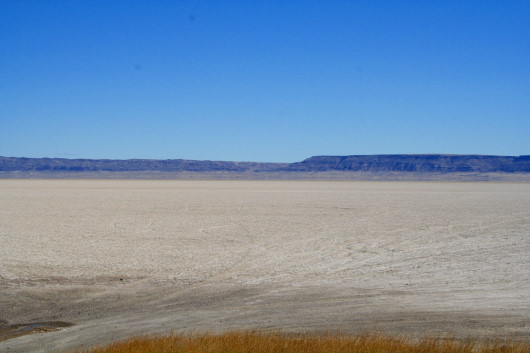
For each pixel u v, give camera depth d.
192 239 29.00
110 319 13.96
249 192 87.56
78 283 18.45
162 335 11.87
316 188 110.75
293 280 18.81
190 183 149.50
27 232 31.38
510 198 69.94
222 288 17.64
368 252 24.72
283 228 34.12
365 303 15.31
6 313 14.77
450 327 12.58
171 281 18.77
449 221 38.34
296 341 10.30
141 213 44.44
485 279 18.69
